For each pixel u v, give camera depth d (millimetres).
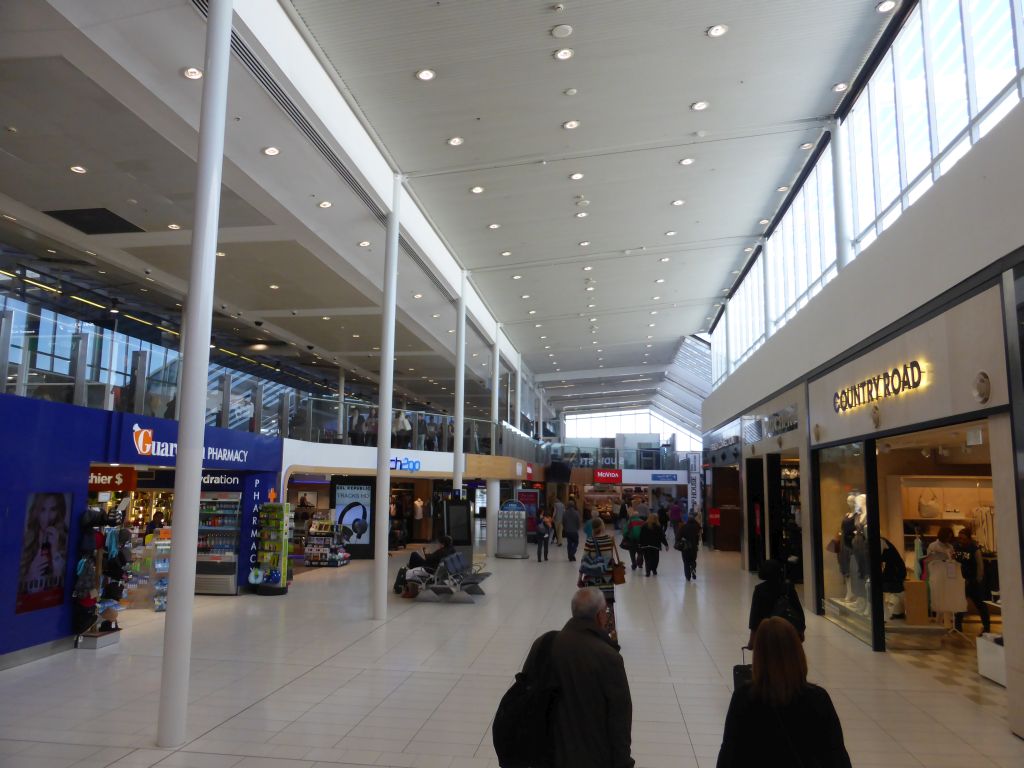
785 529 14297
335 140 8539
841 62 8836
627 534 16656
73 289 14555
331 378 25922
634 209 13148
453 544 14586
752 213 13781
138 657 7590
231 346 21031
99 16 5969
